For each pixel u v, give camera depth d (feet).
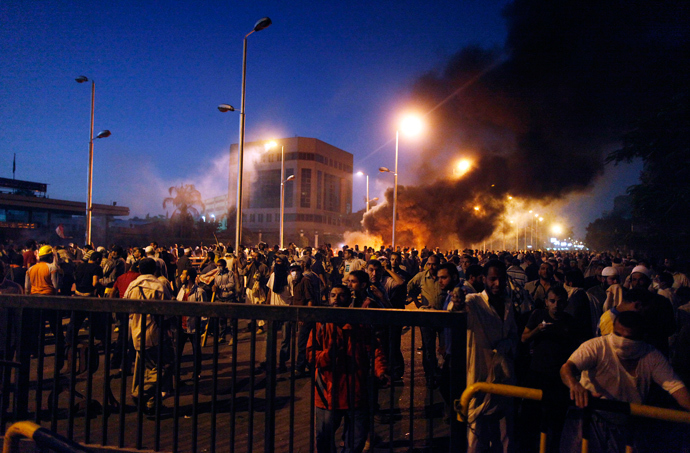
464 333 8.58
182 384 18.93
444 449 12.15
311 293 22.91
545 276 20.34
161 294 16.34
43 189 176.65
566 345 12.07
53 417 10.33
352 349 9.38
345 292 12.81
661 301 13.79
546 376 11.96
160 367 9.74
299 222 306.35
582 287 16.78
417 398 17.08
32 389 17.75
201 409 15.58
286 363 22.33
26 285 23.47
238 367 21.83
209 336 30.07
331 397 9.75
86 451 6.15
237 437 12.80
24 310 10.64
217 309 9.15
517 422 13.55
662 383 8.85
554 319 12.24
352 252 38.96
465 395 8.10
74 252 44.70
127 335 9.99
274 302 26.81
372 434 9.46
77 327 10.28
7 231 124.36
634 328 8.98
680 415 7.12
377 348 10.42
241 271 33.83
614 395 9.14
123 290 19.60
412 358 8.66
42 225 143.33
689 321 17.49
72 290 26.96
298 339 20.66
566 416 9.78
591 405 7.59
